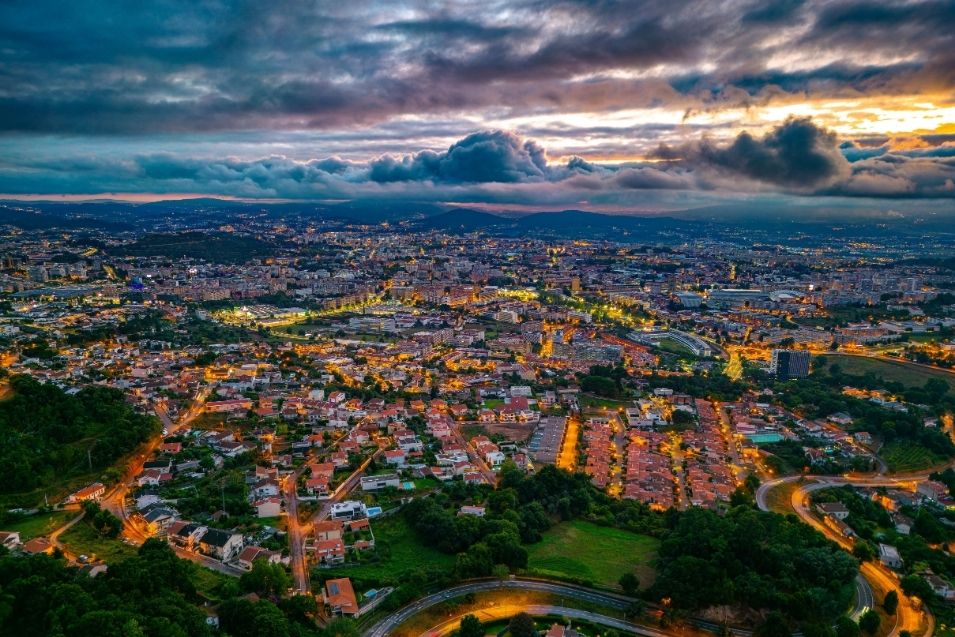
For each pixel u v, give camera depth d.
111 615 196.25
